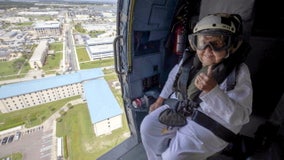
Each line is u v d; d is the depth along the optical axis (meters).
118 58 1.54
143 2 1.26
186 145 0.86
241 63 0.79
